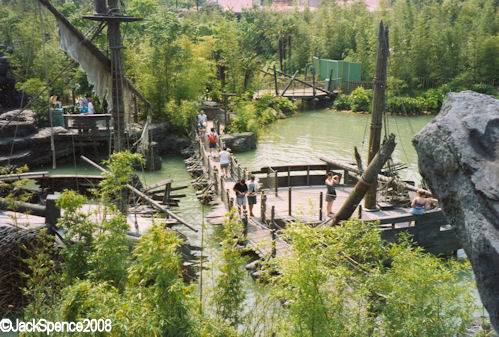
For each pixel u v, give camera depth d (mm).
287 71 61625
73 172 24594
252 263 12367
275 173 18203
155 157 25547
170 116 30109
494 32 53188
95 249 8086
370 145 15625
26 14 40594
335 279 6316
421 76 50562
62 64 33344
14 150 24078
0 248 9727
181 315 5734
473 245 4434
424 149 5340
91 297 5914
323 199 17781
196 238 15375
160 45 30359
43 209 12195
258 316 7723
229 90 40781
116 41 14305
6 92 30188
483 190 4387
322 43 61531
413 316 5676
